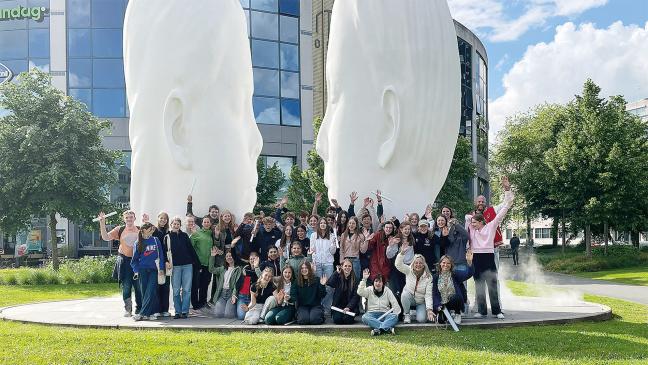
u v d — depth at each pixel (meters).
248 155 13.17
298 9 35.19
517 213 42.41
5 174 23.81
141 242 10.34
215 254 10.77
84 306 12.97
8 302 15.02
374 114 12.98
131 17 12.89
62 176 23.25
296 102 35.03
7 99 24.23
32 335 8.85
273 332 9.16
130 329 9.64
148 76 12.41
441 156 13.05
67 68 33.88
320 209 25.50
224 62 12.62
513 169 45.09
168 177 12.38
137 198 12.53
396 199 12.80
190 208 11.77
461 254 9.91
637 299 16.28
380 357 7.29
